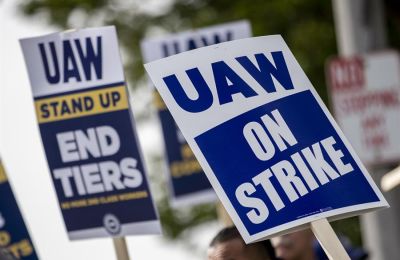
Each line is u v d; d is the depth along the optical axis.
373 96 22.77
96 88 15.02
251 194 12.49
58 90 15.16
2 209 16.20
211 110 12.67
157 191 38.75
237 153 12.59
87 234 15.28
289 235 17.64
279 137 12.68
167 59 12.74
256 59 12.91
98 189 15.16
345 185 12.60
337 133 12.78
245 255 14.09
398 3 28.56
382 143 22.70
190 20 38.56
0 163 16.20
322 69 37.16
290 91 12.87
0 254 11.72
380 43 24.70
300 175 12.58
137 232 15.05
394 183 15.14
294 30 37.19
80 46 15.03
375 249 23.98
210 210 38.31
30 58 15.20
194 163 23.06
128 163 15.00
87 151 15.13
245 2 37.59
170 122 23.06
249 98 12.76
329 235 12.43
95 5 38.69
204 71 12.77
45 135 15.26
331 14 37.22
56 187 15.33
